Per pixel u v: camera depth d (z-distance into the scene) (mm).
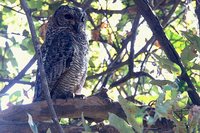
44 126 8047
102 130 7953
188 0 10156
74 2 12734
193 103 7574
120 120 5324
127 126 5316
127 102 5453
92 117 8656
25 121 8375
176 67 6852
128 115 5414
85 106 8523
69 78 10914
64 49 11008
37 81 10477
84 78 11266
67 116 8625
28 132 8125
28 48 12680
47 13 12930
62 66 10867
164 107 5387
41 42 12805
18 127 8094
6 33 12750
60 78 10875
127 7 12609
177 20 13602
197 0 8664
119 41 13656
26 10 6480
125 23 13430
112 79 14086
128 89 13641
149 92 11680
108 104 8453
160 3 12883
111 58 13359
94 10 12852
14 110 8344
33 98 10711
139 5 8594
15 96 10570
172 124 7727
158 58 6879
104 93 8555
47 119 8523
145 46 12453
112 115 5340
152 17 8578
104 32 13430
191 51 7375
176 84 6523
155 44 12352
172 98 5645
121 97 5457
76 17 11555
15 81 10828
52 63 10930
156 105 5398
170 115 5719
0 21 13031
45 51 11172
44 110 8383
